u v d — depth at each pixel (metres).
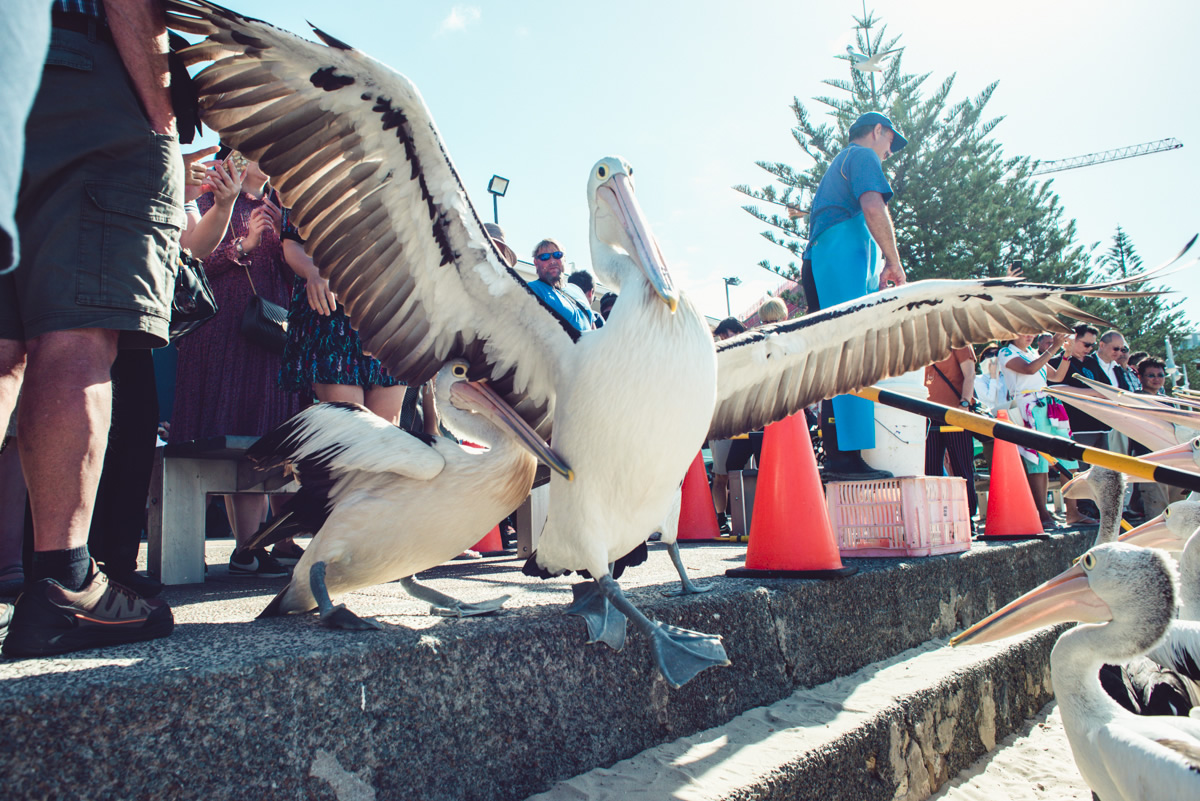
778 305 6.91
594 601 2.83
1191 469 4.50
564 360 2.98
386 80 2.68
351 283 3.13
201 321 3.74
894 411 5.25
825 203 5.48
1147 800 2.38
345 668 2.01
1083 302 32.25
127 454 3.25
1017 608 3.12
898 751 3.12
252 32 2.61
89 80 2.21
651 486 2.86
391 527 2.76
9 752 1.51
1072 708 2.80
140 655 1.98
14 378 2.19
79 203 2.18
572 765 2.48
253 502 4.98
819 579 3.83
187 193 4.09
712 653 2.67
